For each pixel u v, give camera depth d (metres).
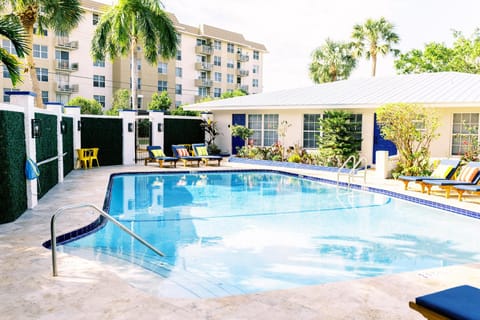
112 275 4.81
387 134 14.41
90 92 45.59
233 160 20.92
